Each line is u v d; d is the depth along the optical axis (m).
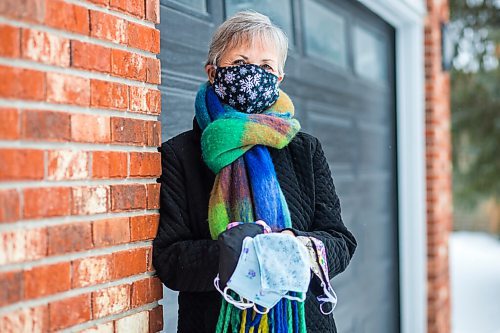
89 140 1.78
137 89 1.99
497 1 11.79
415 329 5.44
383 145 5.34
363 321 4.84
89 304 1.78
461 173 12.90
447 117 6.20
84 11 1.77
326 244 1.91
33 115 1.60
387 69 5.44
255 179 1.93
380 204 5.25
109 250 1.86
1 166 1.52
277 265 1.75
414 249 5.46
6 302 1.53
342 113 4.68
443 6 6.13
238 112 1.97
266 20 2.05
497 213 18.28
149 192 2.01
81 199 1.75
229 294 1.91
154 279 2.04
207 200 2.01
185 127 2.98
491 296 10.22
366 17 5.08
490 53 12.03
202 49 3.12
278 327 1.89
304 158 2.06
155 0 2.08
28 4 1.59
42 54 1.63
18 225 1.57
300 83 4.11
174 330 2.82
